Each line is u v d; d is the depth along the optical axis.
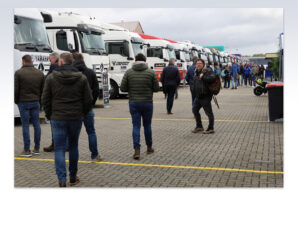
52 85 5.11
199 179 5.82
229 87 31.59
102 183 5.66
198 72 9.70
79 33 15.67
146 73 7.07
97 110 15.47
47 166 6.68
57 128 5.17
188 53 32.41
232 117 12.87
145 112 7.23
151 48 26.00
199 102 9.75
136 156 7.06
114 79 20.64
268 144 8.31
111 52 20.66
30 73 7.29
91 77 6.74
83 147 8.24
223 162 6.82
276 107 11.55
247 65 33.66
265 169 6.33
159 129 10.48
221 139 8.95
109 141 8.88
